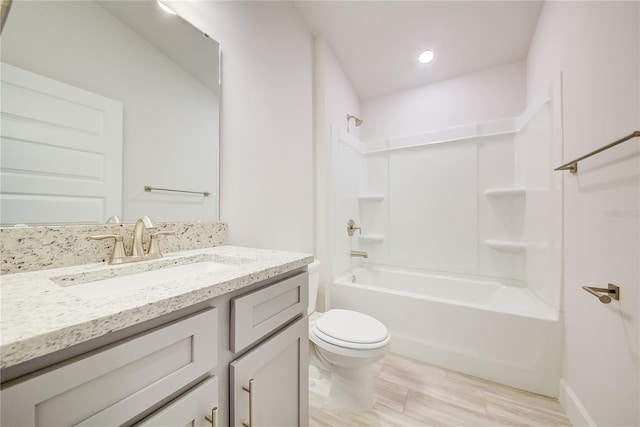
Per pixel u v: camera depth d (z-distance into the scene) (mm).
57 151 741
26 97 689
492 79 2297
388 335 1273
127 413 409
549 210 1522
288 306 812
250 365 646
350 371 1295
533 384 1381
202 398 532
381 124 2799
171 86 1031
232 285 595
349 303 1971
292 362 827
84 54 800
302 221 1886
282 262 793
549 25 1581
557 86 1424
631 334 846
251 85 1407
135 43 928
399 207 2561
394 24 1925
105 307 412
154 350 446
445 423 1174
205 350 541
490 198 2168
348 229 2420
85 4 809
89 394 370
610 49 971
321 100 2064
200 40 1139
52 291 499
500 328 1472
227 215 1252
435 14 1819
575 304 1225
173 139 1033
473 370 1521
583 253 1155
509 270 2088
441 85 2518
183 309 510
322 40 2055
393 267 2576
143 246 889
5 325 343
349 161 2434
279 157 1637
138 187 924
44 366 337
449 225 2326
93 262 772
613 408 933
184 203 1069
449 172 2334
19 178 675
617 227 924
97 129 825
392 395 1357
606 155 992
